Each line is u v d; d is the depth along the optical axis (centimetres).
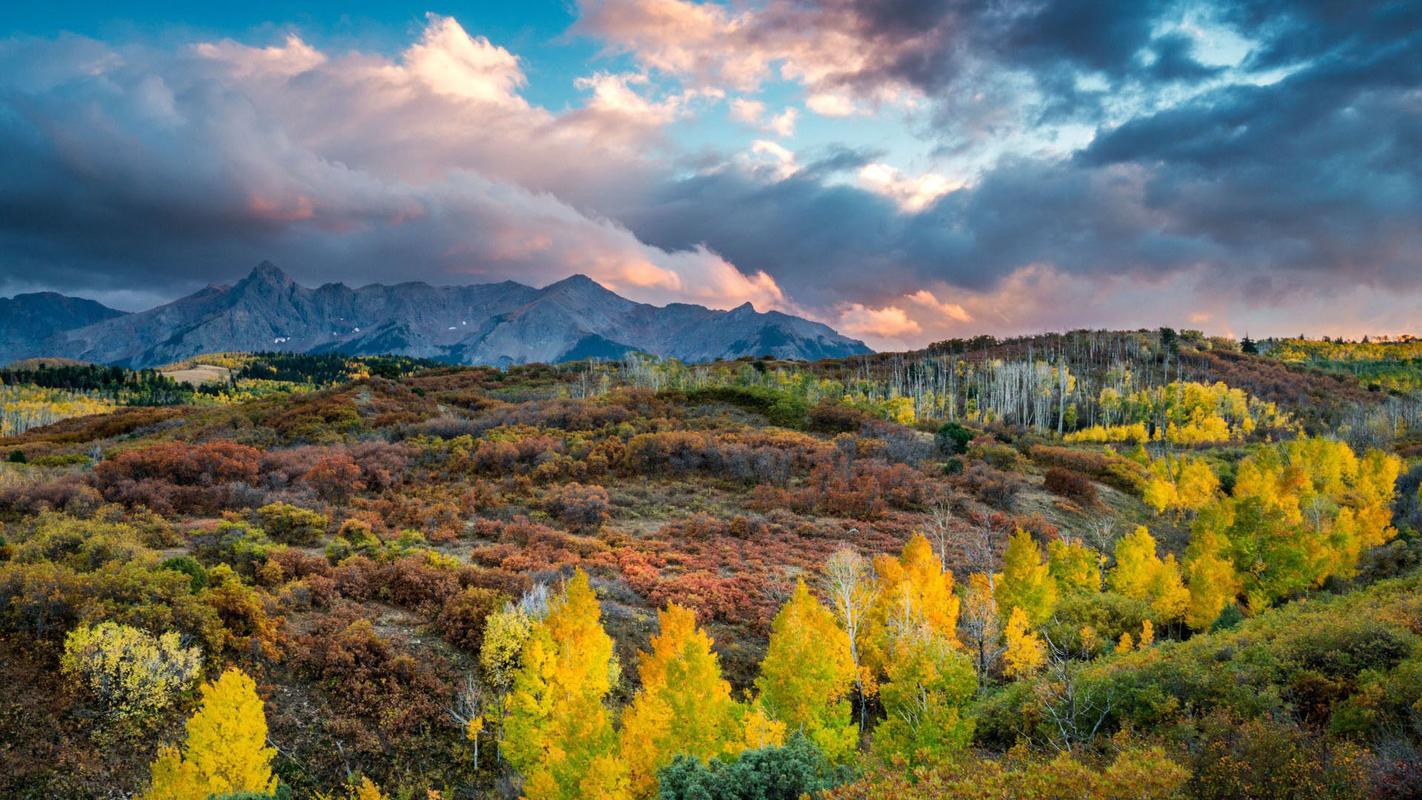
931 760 1894
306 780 2306
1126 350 17988
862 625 3145
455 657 2941
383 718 2555
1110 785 1400
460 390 11194
